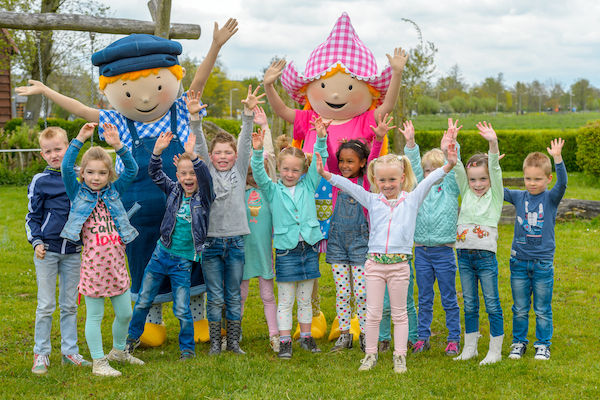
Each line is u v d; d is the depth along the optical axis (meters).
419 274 4.96
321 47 5.90
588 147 17.03
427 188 4.51
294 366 4.50
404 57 5.47
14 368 4.48
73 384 4.08
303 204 4.90
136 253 5.20
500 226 11.11
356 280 4.96
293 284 4.93
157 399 3.82
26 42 22.38
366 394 3.87
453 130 4.46
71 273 4.47
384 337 4.99
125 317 4.43
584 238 9.77
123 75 5.06
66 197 4.40
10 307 6.21
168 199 4.68
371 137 5.79
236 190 4.84
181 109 5.48
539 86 104.69
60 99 5.20
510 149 23.08
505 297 6.62
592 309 6.11
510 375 4.21
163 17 6.62
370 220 4.58
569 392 3.86
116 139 4.34
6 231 10.50
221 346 5.07
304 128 6.05
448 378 4.16
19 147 17.03
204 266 4.85
